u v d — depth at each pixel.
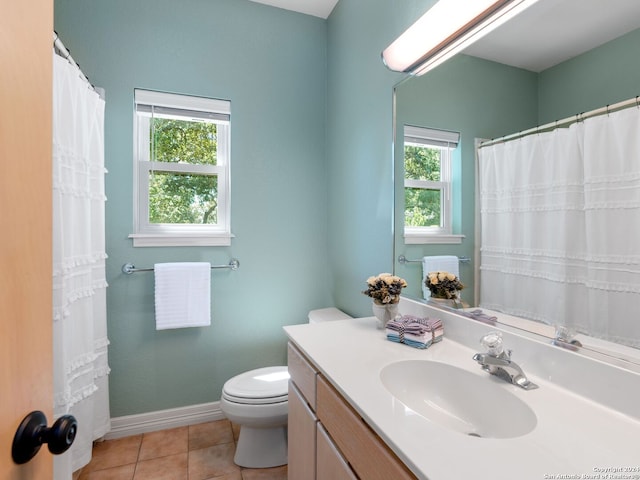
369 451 0.78
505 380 0.92
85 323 1.48
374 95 1.73
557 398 0.82
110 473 1.62
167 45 1.96
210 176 2.12
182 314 1.90
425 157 1.41
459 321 1.23
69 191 1.33
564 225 0.92
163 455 1.75
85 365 1.49
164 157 2.02
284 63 2.22
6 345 0.42
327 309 2.15
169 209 2.03
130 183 1.89
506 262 1.09
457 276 1.27
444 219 1.33
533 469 0.58
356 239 1.92
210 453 1.77
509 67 1.08
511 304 1.07
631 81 0.77
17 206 0.45
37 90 0.50
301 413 1.24
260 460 1.67
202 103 2.03
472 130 1.21
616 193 0.80
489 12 1.06
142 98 1.91
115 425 1.89
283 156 2.22
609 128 0.82
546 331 0.96
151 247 1.94
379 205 1.70
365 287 1.83
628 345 0.78
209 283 1.96
